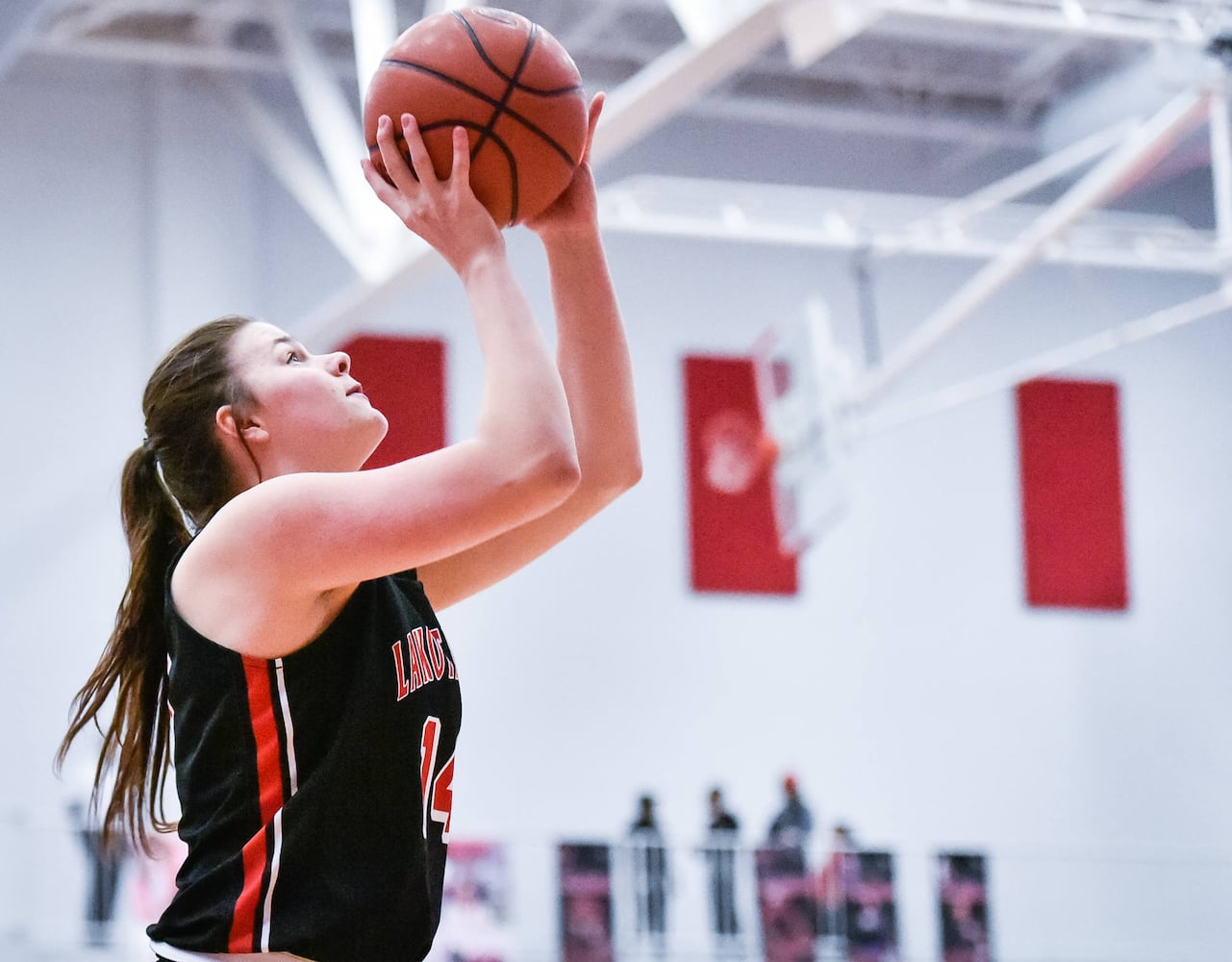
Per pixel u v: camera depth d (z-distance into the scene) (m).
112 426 17.55
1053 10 12.03
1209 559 20.94
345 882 2.35
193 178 17.94
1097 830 19.97
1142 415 21.09
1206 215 21.69
